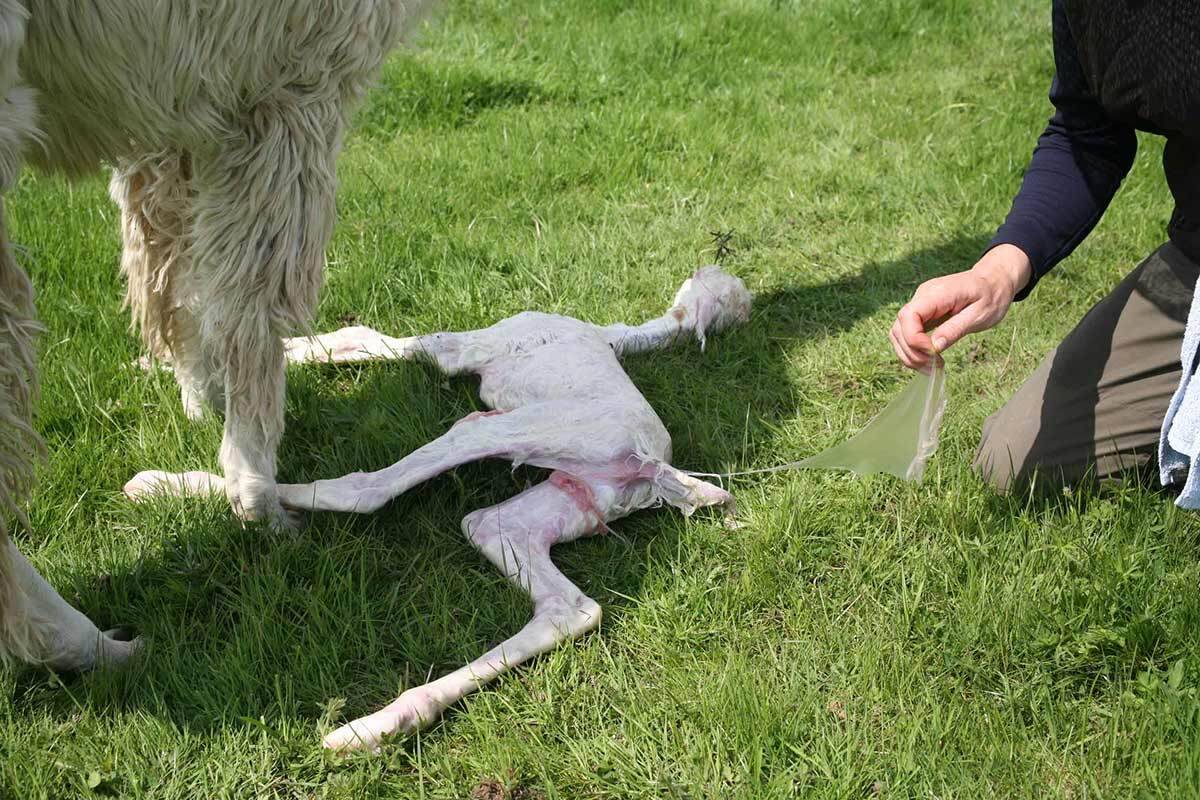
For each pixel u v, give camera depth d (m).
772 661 2.39
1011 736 2.19
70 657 2.24
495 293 3.81
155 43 1.98
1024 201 2.66
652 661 2.42
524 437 2.70
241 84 2.16
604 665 2.40
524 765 2.15
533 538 2.57
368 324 3.64
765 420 3.24
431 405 3.15
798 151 4.95
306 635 2.40
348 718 2.29
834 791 2.07
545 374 2.95
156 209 2.55
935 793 2.09
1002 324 3.68
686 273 3.98
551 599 2.45
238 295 2.35
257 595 2.45
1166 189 4.47
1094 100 2.62
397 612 2.52
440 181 4.57
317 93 2.27
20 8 1.76
